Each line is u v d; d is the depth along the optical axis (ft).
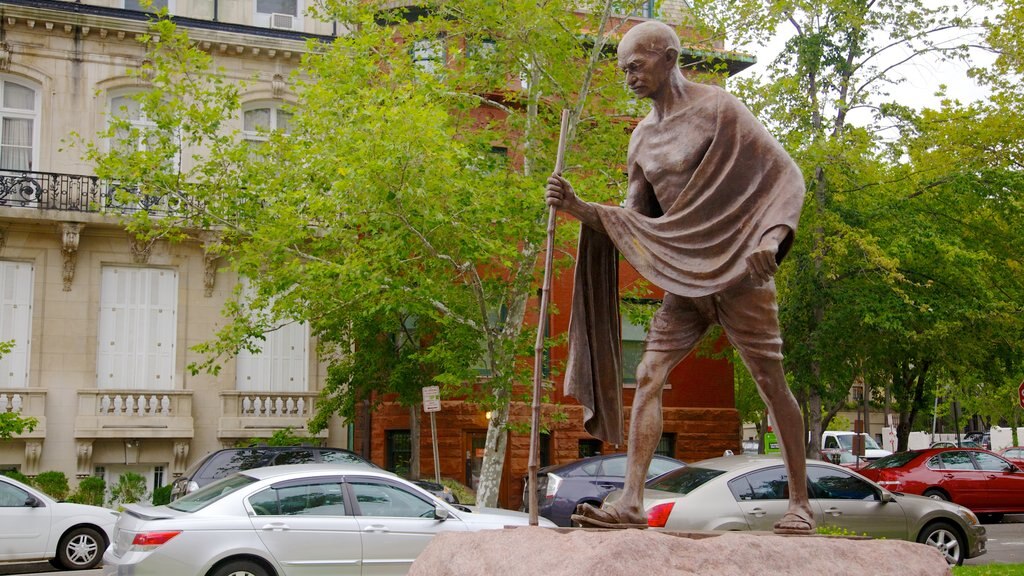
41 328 79.77
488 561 15.15
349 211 53.36
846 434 139.03
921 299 76.23
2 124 80.94
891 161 81.30
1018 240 79.05
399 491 36.35
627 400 85.05
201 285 84.23
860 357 84.12
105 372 81.76
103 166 59.67
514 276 58.29
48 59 81.66
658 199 17.44
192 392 82.28
